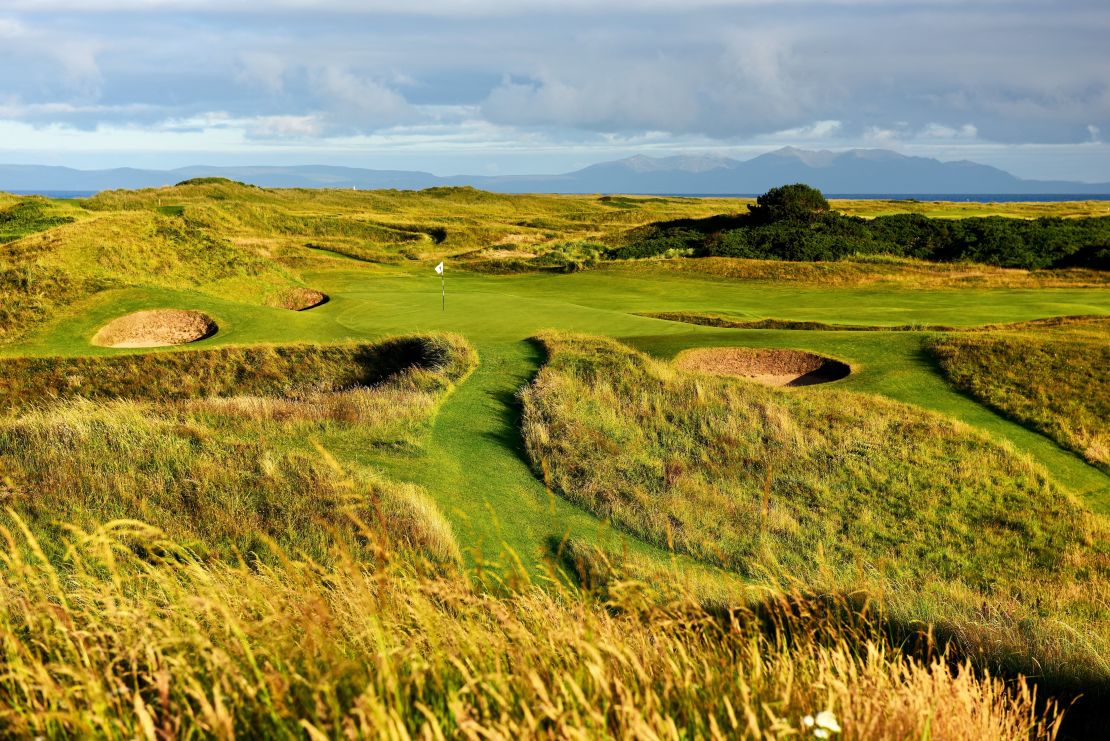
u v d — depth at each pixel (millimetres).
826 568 6094
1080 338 20828
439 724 1944
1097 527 11680
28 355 22062
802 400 16656
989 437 14797
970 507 12273
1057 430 15508
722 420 15508
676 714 2182
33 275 28453
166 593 3711
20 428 10125
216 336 24922
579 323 25969
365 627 2582
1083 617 9023
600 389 17266
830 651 3000
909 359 20094
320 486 8977
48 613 2750
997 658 4945
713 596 5719
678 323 25719
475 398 16984
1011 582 10188
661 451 14242
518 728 1851
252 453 10133
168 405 15180
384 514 8344
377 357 22484
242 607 3127
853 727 2133
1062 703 4227
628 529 10836
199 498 8109
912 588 9477
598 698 2166
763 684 2439
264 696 2002
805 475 13258
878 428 15094
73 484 7922
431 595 3625
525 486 11984
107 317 26531
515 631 2594
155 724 2150
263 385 21438
